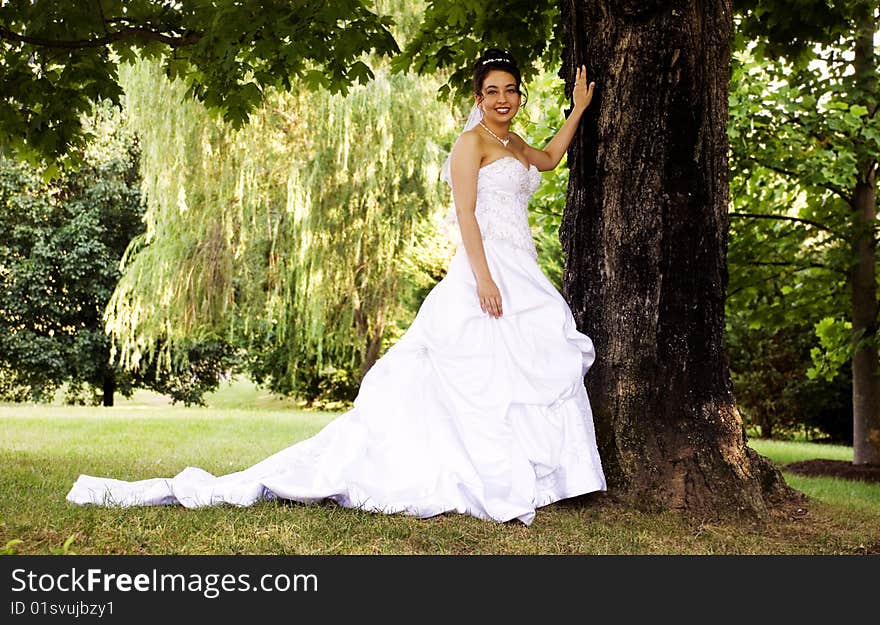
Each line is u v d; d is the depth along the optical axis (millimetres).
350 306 13969
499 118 4195
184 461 6836
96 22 5891
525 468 3852
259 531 3477
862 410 9172
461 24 6215
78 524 3562
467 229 4047
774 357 16172
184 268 13086
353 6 5680
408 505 3820
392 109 12523
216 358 21828
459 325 4051
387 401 4105
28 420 11484
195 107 12180
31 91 6172
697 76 4281
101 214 20109
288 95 12312
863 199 9203
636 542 3557
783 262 9602
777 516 4258
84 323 20625
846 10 6355
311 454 4219
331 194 12820
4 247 19562
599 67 4410
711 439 4199
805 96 8281
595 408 4332
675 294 4285
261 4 5547
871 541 3881
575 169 4566
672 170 4293
